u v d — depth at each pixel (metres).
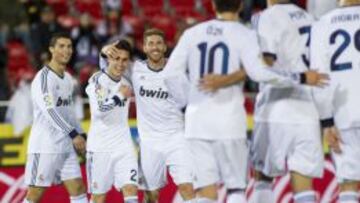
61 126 22.47
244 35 17.86
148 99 22.80
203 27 18.06
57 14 43.97
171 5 46.28
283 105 18.77
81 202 23.45
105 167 22.50
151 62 22.86
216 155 18.11
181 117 22.98
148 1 46.16
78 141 22.52
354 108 18.45
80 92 34.19
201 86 17.80
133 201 22.11
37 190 23.48
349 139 18.62
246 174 18.36
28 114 29.73
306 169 18.73
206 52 17.92
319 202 29.08
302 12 18.98
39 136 23.08
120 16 41.66
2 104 30.42
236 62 17.88
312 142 18.72
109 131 22.39
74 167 23.33
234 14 18.16
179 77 18.20
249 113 31.94
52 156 23.03
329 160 28.98
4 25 42.00
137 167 22.50
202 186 18.22
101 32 39.84
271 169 19.23
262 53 18.52
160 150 22.86
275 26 18.59
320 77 17.91
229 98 17.98
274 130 18.86
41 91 22.64
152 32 22.69
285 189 28.64
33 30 37.81
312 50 18.55
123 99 22.22
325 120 18.36
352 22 18.41
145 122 23.02
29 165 23.22
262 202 19.92
